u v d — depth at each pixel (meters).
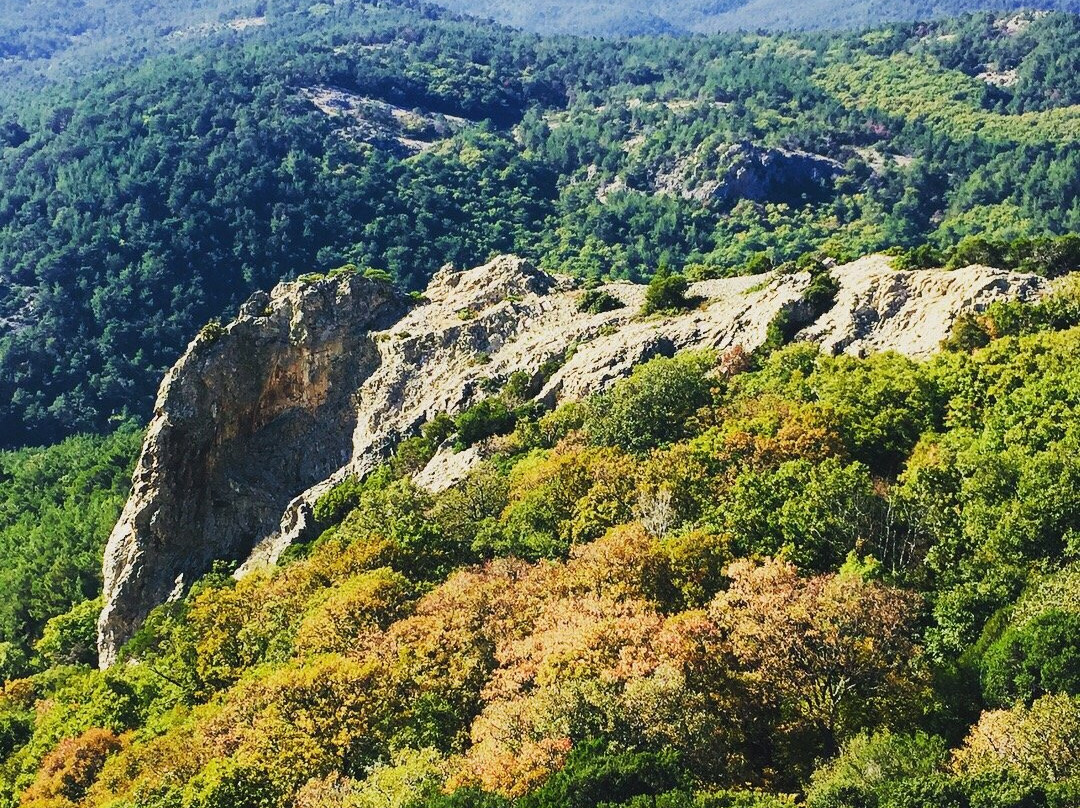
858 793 39.16
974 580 53.78
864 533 60.22
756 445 69.94
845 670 47.41
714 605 52.56
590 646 50.84
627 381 88.62
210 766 53.72
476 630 58.34
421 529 75.69
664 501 66.38
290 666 61.06
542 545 69.69
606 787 41.94
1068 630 44.75
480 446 94.81
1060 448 58.25
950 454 64.00
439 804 42.81
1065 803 36.59
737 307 99.56
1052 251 88.81
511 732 47.31
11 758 81.75
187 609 92.31
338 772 50.56
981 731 41.84
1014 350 73.56
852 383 74.44
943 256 94.56
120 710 78.69
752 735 47.41
